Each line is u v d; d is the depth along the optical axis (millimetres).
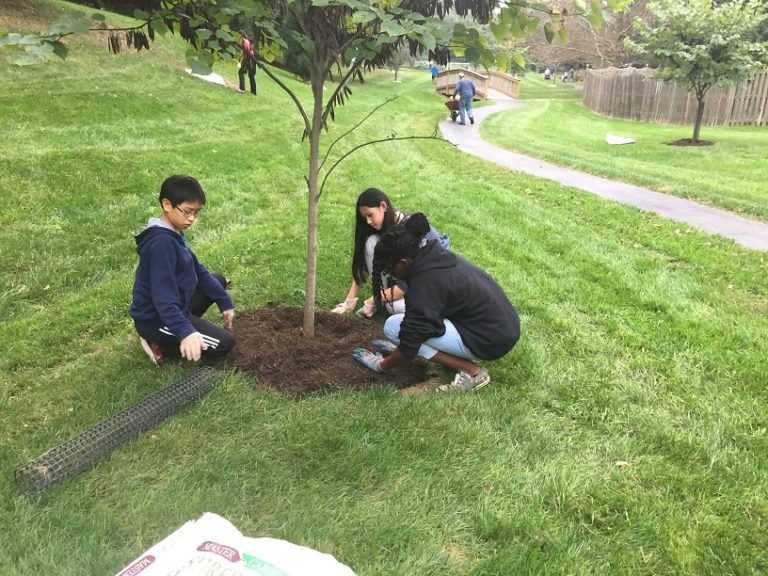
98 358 3254
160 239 2811
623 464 2537
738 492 2373
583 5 2371
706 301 4438
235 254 4996
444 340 2951
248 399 2840
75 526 2006
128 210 5871
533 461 2541
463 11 2684
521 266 5070
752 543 2127
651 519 2201
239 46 2729
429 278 2852
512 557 2002
